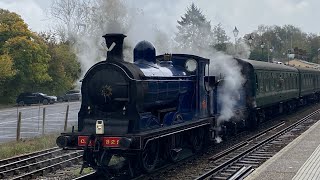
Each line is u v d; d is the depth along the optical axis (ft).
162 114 38.24
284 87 83.51
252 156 43.88
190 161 41.50
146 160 34.45
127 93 32.55
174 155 39.06
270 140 54.80
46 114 104.68
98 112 33.73
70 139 32.71
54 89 164.76
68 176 36.99
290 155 39.73
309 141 48.03
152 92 34.86
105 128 32.76
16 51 148.15
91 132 33.09
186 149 48.14
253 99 63.67
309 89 111.65
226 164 39.40
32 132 69.26
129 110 32.60
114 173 33.99
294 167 34.30
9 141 57.72
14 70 142.00
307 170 33.12
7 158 43.80
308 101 119.24
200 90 44.14
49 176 37.29
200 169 38.34
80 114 34.19
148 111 35.55
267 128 69.00
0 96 148.66
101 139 31.78
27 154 46.44
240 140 56.08
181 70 43.16
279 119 82.89
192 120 42.47
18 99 143.23
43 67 153.48
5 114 107.55
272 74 74.69
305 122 76.59
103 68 33.24
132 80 32.32
